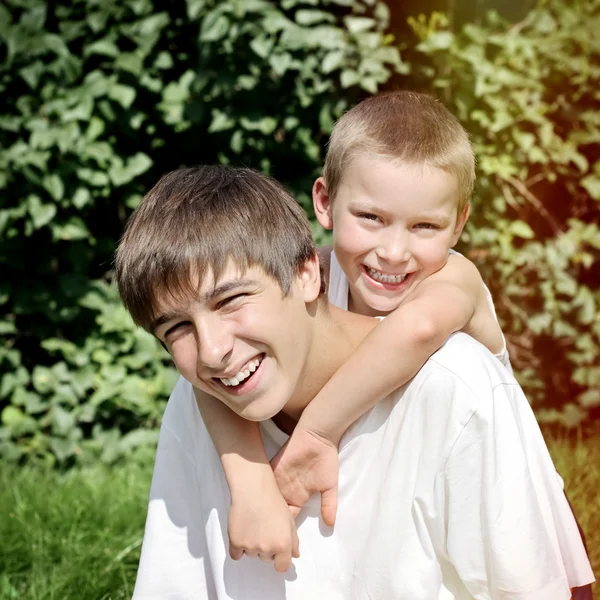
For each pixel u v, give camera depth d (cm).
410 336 158
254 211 157
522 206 433
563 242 430
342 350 171
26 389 416
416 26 402
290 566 166
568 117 423
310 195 411
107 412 409
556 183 437
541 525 153
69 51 386
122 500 330
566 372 452
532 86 409
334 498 163
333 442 163
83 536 302
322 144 417
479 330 200
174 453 188
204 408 176
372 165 189
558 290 431
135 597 184
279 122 403
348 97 400
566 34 416
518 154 419
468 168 198
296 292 160
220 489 177
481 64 403
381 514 160
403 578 157
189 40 398
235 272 150
